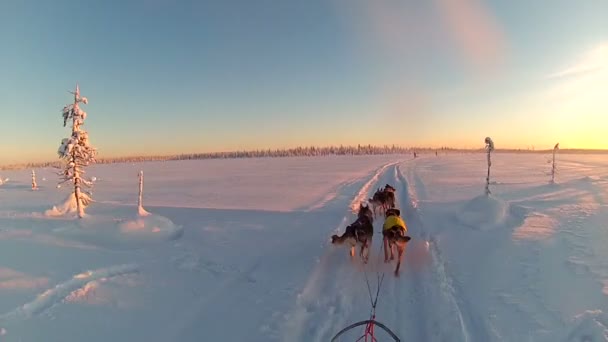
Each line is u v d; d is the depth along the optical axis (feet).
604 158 198.08
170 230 30.86
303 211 44.19
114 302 17.48
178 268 22.79
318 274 22.97
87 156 36.55
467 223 33.58
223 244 28.73
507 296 18.45
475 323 16.31
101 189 78.23
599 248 24.68
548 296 18.04
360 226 24.94
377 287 21.02
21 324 14.70
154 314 16.63
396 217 25.11
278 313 17.17
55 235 28.43
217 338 14.94
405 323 16.97
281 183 84.28
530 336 14.66
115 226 29.60
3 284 17.93
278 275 22.18
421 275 22.40
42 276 19.33
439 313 17.34
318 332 16.08
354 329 16.51
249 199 57.36
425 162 160.15
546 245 25.94
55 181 110.93
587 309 16.42
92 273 20.49
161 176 122.52
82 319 15.60
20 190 79.97
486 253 25.27
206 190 72.23
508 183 66.64
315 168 143.13
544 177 78.23
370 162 183.11
